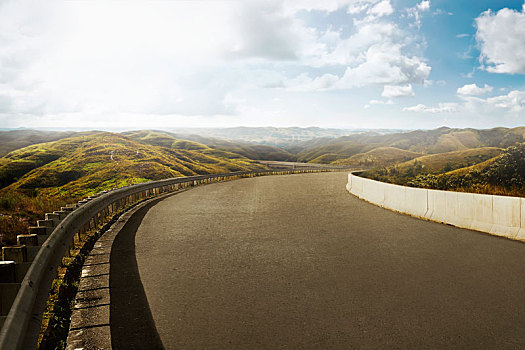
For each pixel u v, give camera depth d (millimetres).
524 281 5867
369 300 5109
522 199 9094
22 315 3260
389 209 14633
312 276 6207
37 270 4195
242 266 6820
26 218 11094
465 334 4086
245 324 4375
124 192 15750
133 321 4480
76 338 4062
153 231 10250
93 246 8492
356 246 8391
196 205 16266
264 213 13727
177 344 3912
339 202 17172
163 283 5871
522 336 4039
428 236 9477
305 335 4086
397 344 3873
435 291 5449
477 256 7445
